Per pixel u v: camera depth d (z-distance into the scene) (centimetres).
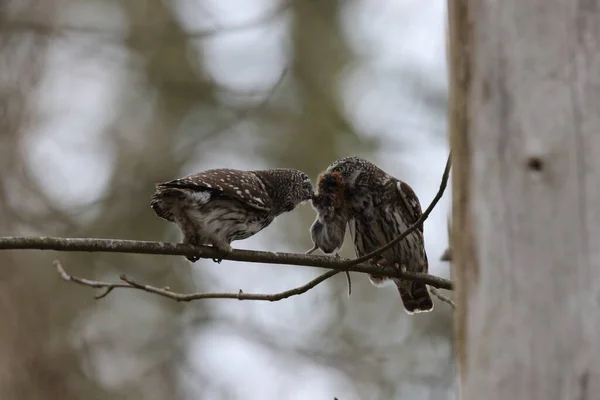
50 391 1412
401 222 920
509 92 433
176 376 1584
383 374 1549
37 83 1511
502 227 430
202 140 1678
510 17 434
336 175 909
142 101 1742
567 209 415
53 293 1468
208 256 774
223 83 1753
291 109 1755
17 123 1477
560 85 421
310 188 988
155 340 1595
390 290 1612
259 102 1705
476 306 438
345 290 1603
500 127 435
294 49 1814
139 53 1745
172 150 1680
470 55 449
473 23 448
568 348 409
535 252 420
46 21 1548
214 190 795
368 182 917
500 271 429
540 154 420
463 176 452
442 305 1573
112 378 1538
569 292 411
